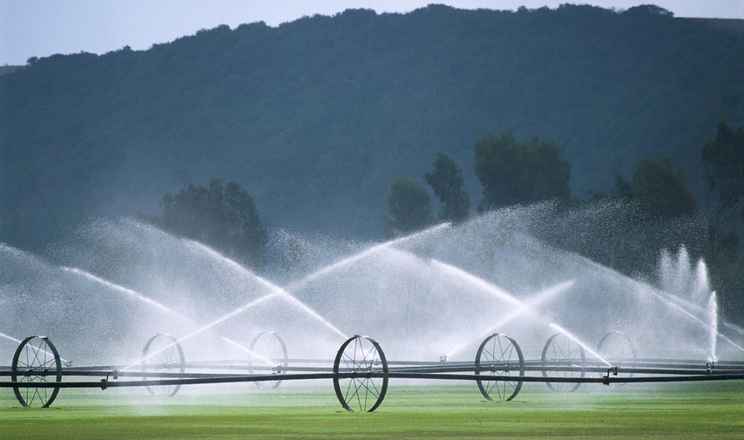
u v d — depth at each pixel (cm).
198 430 5209
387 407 7175
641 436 4862
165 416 6222
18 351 7681
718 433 5028
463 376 7112
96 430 5231
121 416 6231
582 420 5847
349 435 4925
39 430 5250
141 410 6900
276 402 7856
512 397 7956
